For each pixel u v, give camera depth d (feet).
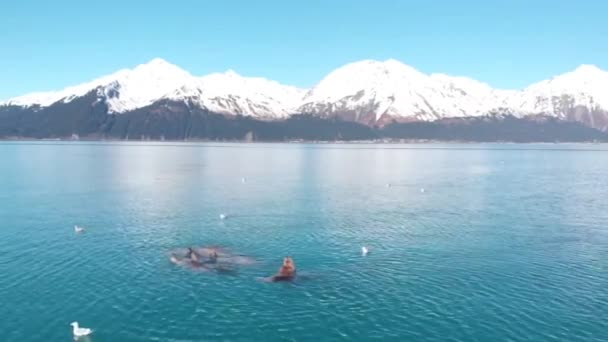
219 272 160.35
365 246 193.26
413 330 120.78
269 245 194.49
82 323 123.24
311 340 115.75
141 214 255.09
